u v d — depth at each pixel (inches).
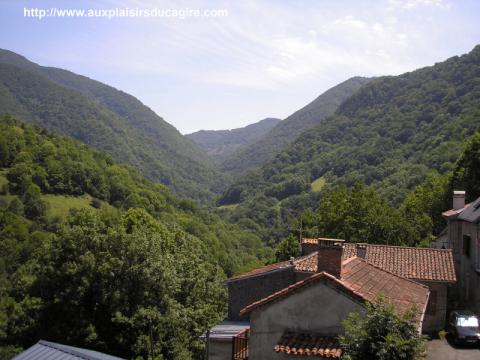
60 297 1138.0
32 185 3341.5
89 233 1242.0
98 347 1109.1
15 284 1425.9
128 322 1107.9
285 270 863.1
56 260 1206.3
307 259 887.1
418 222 1931.6
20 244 2497.5
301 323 550.0
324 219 1841.8
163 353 1157.7
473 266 1115.9
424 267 965.2
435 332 918.4
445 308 933.2
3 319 1253.7
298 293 553.9
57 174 3700.8
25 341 1140.5
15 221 2773.1
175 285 1242.6
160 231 1866.4
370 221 1695.4
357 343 480.1
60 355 494.9
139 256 1216.8
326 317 542.3
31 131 4131.4
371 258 1002.7
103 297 1137.4
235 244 4033.0
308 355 507.5
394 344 461.7
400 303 613.0
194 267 1457.9
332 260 589.0
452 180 1902.1
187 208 4436.5
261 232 4635.8
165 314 1184.2
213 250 3253.0
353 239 1669.5
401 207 2255.2
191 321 1240.2
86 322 1119.6
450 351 800.3
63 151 3998.5
